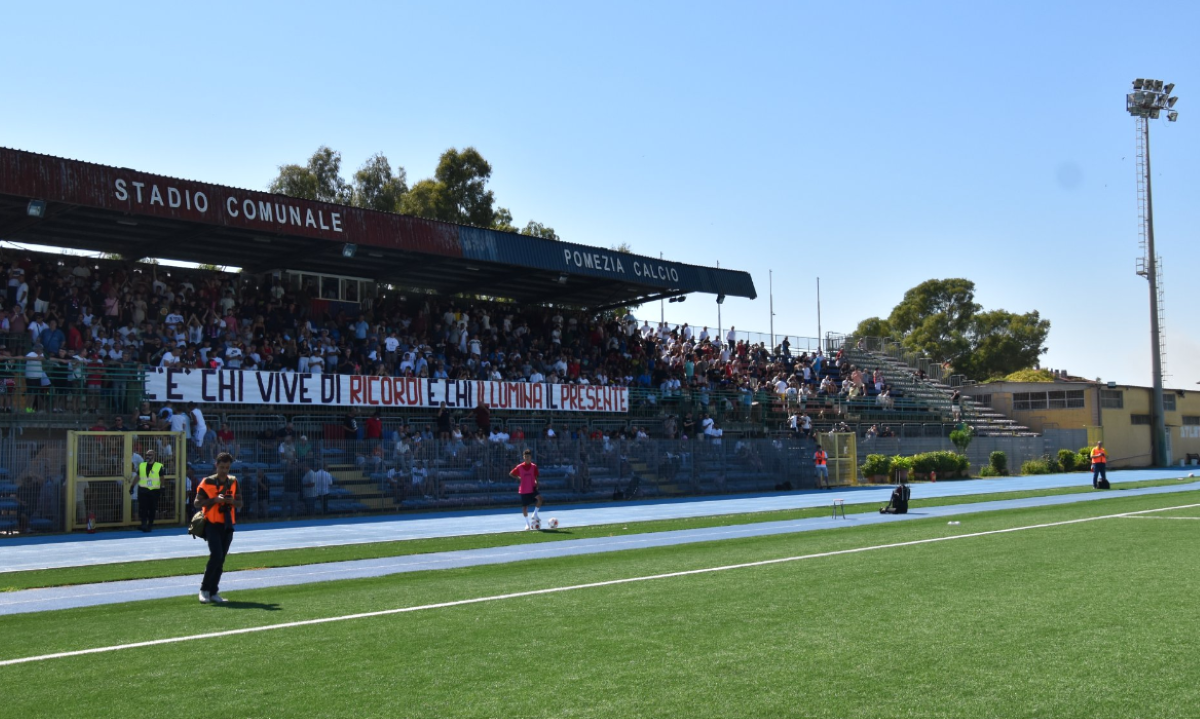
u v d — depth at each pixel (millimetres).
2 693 7188
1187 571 12906
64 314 28609
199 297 31766
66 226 28859
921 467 46375
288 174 52500
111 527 22281
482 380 33781
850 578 12586
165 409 25812
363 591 12297
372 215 30078
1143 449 62031
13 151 23719
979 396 64750
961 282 101562
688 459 35594
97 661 8219
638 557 15922
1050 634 8797
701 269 39625
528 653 8273
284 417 29250
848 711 6414
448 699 6820
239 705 6746
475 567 15047
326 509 26422
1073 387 60469
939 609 10148
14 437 23812
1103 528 19359
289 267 34000
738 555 15711
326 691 7082
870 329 104688
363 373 32406
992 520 22109
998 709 6430
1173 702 6559
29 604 11844
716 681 7230
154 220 28391
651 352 45781
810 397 48750
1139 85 57844
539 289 42000
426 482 28609
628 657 8070
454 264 36062
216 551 11555
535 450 31344
